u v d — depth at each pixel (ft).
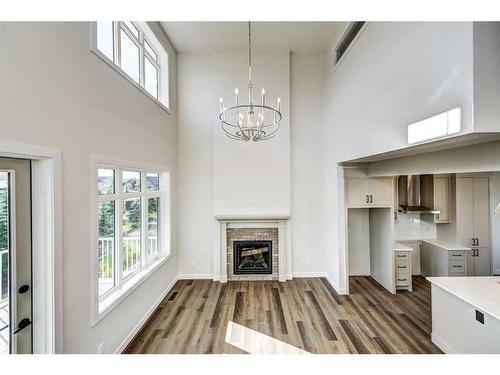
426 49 6.45
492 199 15.65
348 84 11.86
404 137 7.41
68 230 6.34
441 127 5.97
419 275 16.74
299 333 10.14
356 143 11.00
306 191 16.31
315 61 16.25
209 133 16.21
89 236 7.15
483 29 5.16
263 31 13.93
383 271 14.76
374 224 15.85
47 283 5.74
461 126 5.41
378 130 8.96
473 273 15.56
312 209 16.33
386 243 14.44
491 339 7.03
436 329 9.27
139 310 10.43
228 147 15.93
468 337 7.81
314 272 16.34
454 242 15.67
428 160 8.64
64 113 6.18
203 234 16.22
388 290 14.20
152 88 13.48
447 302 8.72
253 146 15.93
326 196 15.85
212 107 16.01
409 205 16.72
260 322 10.95
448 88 5.75
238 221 15.81
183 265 16.20
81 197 6.84
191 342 9.56
